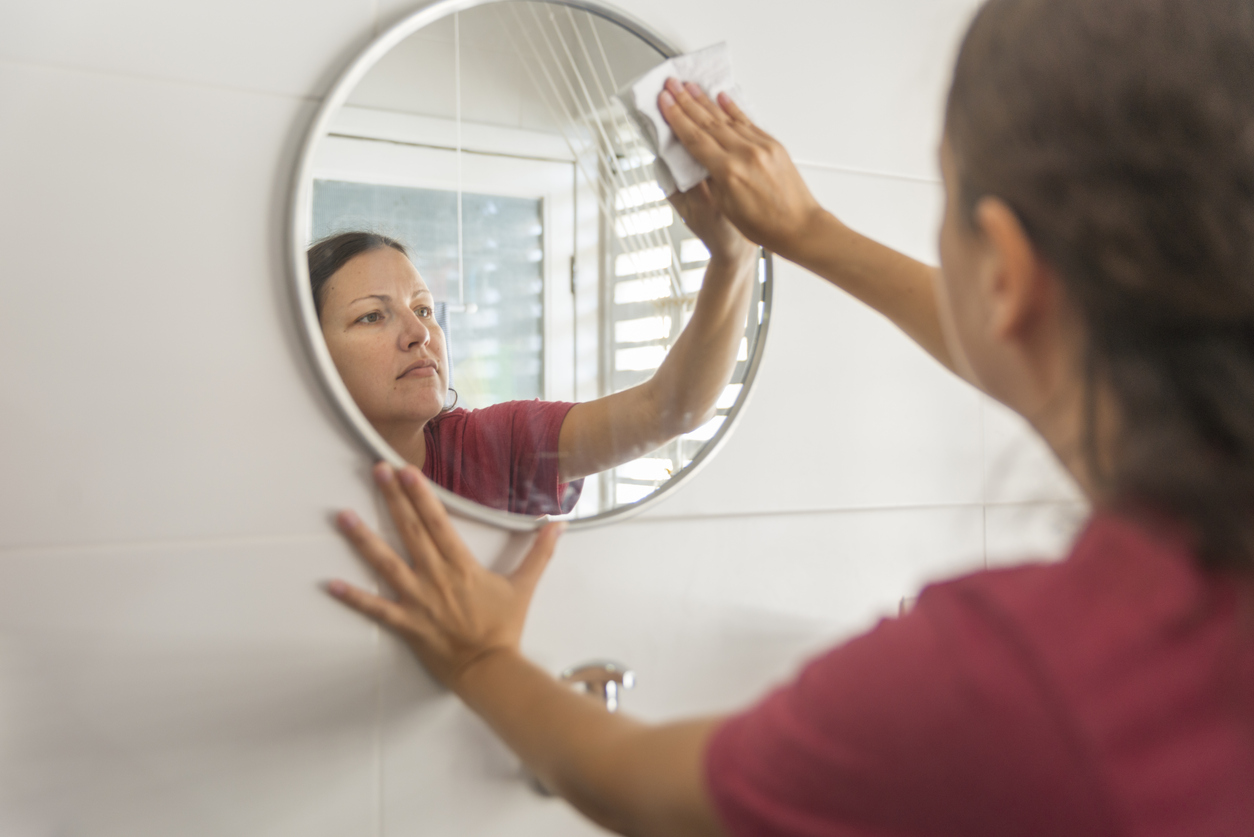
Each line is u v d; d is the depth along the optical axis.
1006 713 0.40
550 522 0.85
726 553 0.96
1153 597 0.40
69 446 0.70
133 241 0.71
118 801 0.71
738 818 0.45
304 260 0.75
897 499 1.06
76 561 0.70
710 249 0.91
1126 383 0.41
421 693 0.81
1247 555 0.40
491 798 0.84
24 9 0.68
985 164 0.44
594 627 0.89
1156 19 0.39
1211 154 0.38
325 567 0.77
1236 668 0.39
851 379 1.03
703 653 0.94
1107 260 0.40
